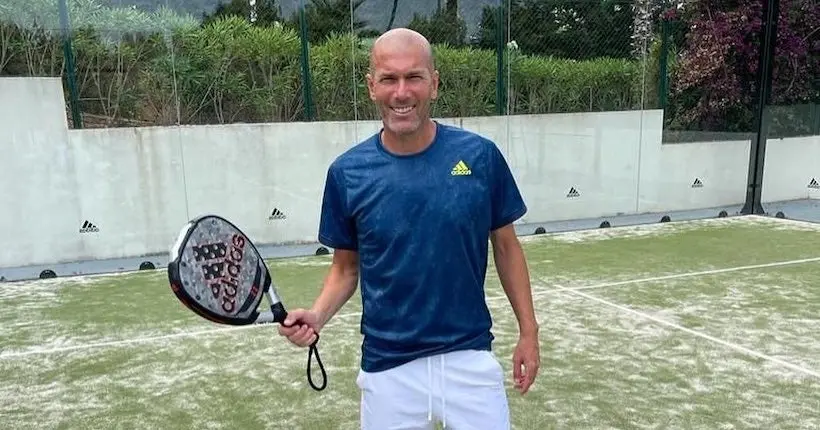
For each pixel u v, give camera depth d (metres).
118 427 3.32
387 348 1.92
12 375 4.01
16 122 6.82
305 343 1.92
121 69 7.39
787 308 5.05
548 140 8.93
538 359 2.05
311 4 8.04
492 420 1.95
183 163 7.48
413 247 1.84
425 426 1.97
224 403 3.57
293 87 8.05
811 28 10.72
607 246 7.38
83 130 7.07
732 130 10.38
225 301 1.73
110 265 7.02
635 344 4.33
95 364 4.16
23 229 6.98
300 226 8.06
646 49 9.45
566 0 8.93
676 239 7.68
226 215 7.74
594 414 3.35
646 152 9.45
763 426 3.22
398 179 1.84
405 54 1.75
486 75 8.75
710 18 10.20
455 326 1.89
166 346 4.45
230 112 7.85
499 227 2.00
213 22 7.73
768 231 8.05
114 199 7.28
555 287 5.72
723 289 5.59
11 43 6.93
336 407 3.48
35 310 5.34
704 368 3.93
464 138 1.90
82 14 7.19
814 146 10.52
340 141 8.10
